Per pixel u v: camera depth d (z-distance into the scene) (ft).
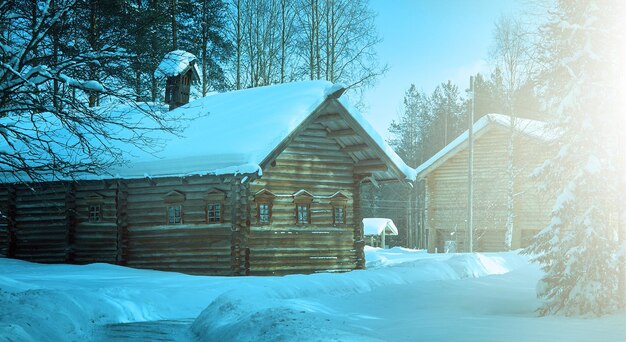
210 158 74.33
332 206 83.15
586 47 39.93
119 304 44.91
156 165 77.56
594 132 39.45
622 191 39.24
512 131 114.21
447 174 127.95
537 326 33.14
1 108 45.96
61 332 36.91
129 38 51.19
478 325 33.63
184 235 77.15
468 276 66.69
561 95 42.01
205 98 99.76
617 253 38.81
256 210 76.28
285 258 77.92
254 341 30.17
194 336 37.78
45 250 88.84
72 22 49.19
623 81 39.65
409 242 231.71
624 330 31.17
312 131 82.43
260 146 72.95
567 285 39.32
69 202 85.71
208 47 122.93
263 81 123.03
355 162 86.12
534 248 41.19
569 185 39.65
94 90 46.62
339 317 37.29
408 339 30.12
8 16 47.73
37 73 44.60
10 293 43.83
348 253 84.02
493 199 120.98
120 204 80.69
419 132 264.72
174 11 57.57
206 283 58.49
